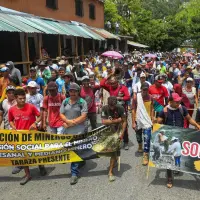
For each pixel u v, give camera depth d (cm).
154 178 584
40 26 1486
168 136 549
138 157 697
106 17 3781
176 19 5728
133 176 593
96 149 582
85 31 2167
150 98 666
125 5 4581
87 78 753
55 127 650
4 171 635
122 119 586
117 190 536
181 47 5903
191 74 1103
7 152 580
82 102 587
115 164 652
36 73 997
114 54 1909
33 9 1719
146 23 5278
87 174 607
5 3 1479
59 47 1688
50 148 586
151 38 5278
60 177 596
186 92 813
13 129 580
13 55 1500
